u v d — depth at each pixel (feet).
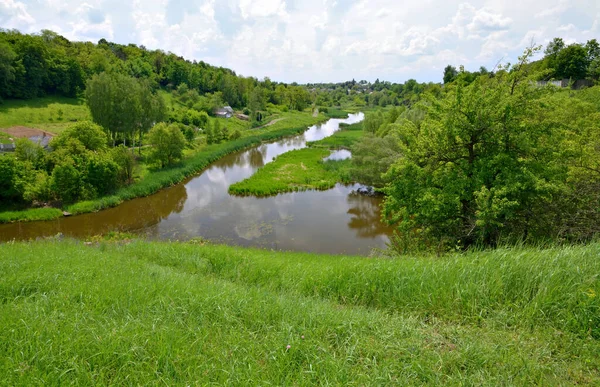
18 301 17.69
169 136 138.00
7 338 12.83
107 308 16.24
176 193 115.65
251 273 28.53
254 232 83.71
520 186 40.47
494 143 44.93
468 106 45.80
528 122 44.55
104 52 356.79
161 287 19.84
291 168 147.13
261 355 12.73
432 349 13.24
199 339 13.17
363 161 118.21
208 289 19.95
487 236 43.50
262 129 279.28
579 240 33.60
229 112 331.57
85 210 94.38
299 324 15.20
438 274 20.07
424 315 17.31
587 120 53.93
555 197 43.09
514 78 45.55
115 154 112.16
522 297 16.78
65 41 344.69
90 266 25.75
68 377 10.70
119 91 149.69
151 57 412.36
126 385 10.68
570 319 14.64
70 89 249.34
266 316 15.79
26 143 101.14
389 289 20.34
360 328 14.62
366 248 75.25
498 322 15.33
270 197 112.88
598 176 39.17
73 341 12.29
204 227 86.38
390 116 162.71
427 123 51.01
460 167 47.80
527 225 43.93
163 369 11.41
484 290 17.49
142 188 111.14
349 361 12.37
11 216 85.10
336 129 309.22
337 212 98.48
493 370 11.91
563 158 44.65
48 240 54.54
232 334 13.91
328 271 25.20
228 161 171.63
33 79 222.48
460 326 15.43
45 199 95.55
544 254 19.71
